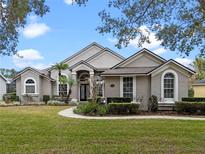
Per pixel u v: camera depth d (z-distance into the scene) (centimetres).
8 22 1070
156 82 2789
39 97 4375
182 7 1101
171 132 1487
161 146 1162
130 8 1113
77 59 4553
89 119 2078
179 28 1150
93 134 1433
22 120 2002
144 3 1099
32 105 3775
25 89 4384
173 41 1168
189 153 1050
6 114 2438
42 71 4606
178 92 2758
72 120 2008
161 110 2720
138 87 2856
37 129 1590
